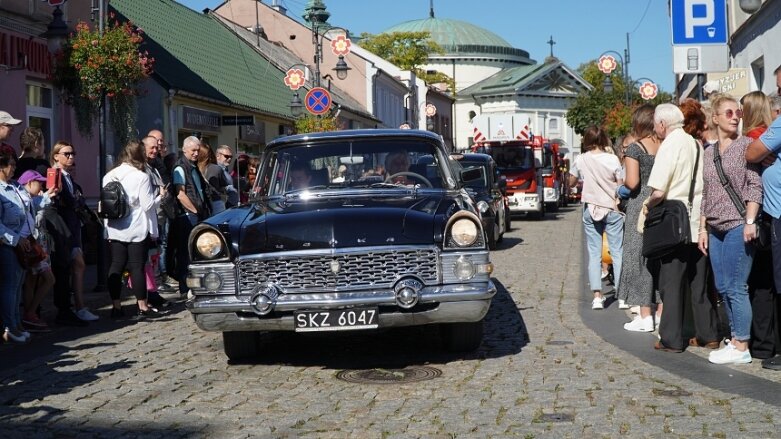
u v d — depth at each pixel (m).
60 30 14.23
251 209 8.03
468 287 7.18
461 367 7.39
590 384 6.64
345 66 31.80
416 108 71.44
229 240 7.27
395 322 7.17
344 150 8.81
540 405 6.08
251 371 7.46
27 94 17.88
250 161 16.16
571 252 18.89
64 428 5.76
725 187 7.03
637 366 7.22
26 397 6.61
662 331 7.77
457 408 6.07
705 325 7.84
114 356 8.19
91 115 16.72
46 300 12.30
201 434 5.59
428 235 7.21
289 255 7.12
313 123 32.16
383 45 90.56
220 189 12.61
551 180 38.12
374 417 5.90
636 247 8.88
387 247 7.13
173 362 7.88
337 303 7.06
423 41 92.50
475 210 7.73
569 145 93.75
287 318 7.16
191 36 34.69
